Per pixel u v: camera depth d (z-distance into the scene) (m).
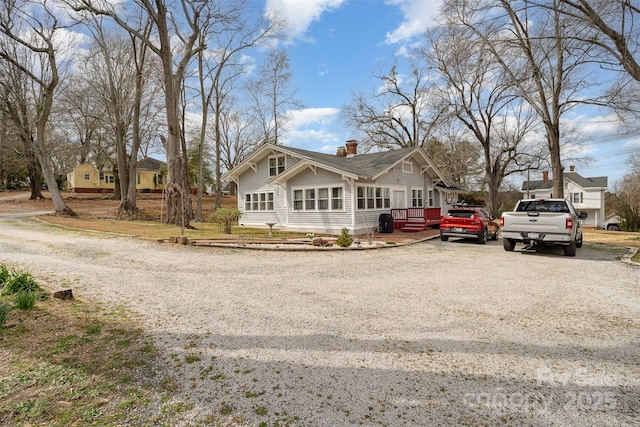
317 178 18.45
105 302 5.32
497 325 4.62
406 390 2.99
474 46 15.13
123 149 27.05
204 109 27.17
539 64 17.02
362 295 6.10
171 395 2.84
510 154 33.84
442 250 12.09
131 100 25.38
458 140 38.84
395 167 20.61
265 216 21.48
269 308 5.26
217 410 2.65
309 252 11.23
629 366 3.48
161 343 3.86
